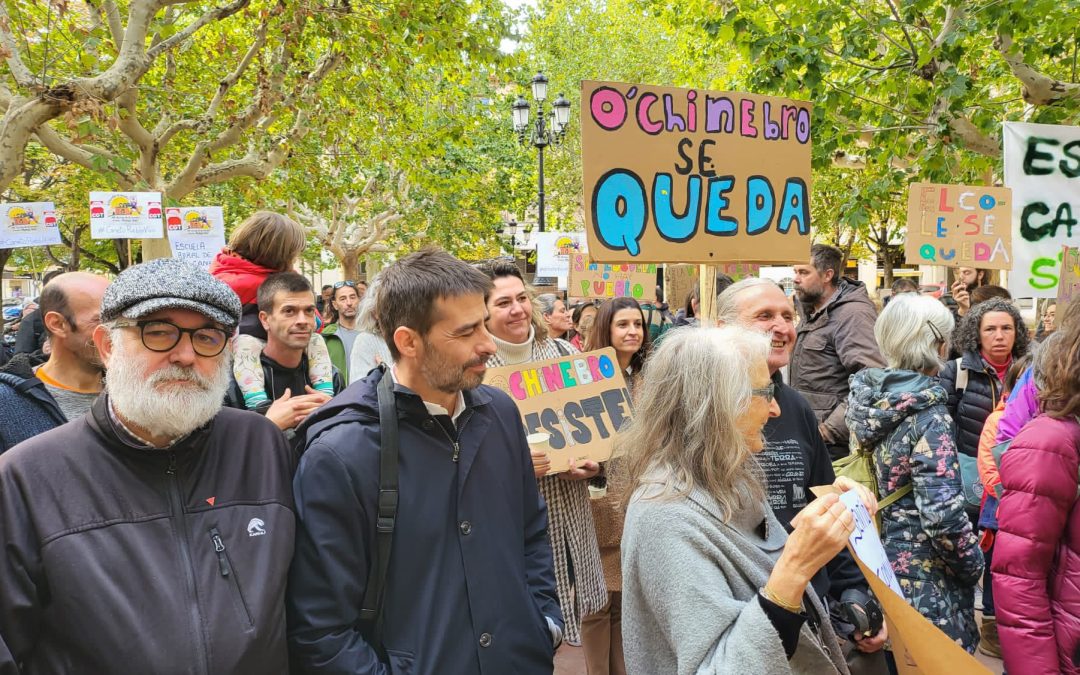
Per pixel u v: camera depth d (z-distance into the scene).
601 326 3.83
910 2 6.78
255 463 1.78
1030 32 7.51
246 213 17.27
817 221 17.59
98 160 8.16
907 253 4.64
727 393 1.81
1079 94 6.66
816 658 1.79
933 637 1.60
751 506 1.87
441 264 1.93
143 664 1.48
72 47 9.43
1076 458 2.07
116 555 1.53
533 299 3.56
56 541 1.50
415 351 1.91
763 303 2.69
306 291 2.92
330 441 1.84
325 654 1.73
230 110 9.77
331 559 1.77
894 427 2.76
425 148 11.33
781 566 1.60
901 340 2.87
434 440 1.93
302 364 3.09
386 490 1.83
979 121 7.43
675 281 10.32
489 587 1.90
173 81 10.37
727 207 3.20
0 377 2.20
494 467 2.02
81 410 2.34
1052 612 2.09
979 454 3.92
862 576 2.44
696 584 1.67
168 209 7.83
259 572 1.65
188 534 1.62
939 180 7.50
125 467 1.61
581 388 3.18
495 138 20.94
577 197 26.33
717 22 7.55
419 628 1.81
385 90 11.72
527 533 2.18
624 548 1.85
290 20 8.86
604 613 3.46
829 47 7.50
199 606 1.56
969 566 2.68
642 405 1.95
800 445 2.64
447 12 9.30
